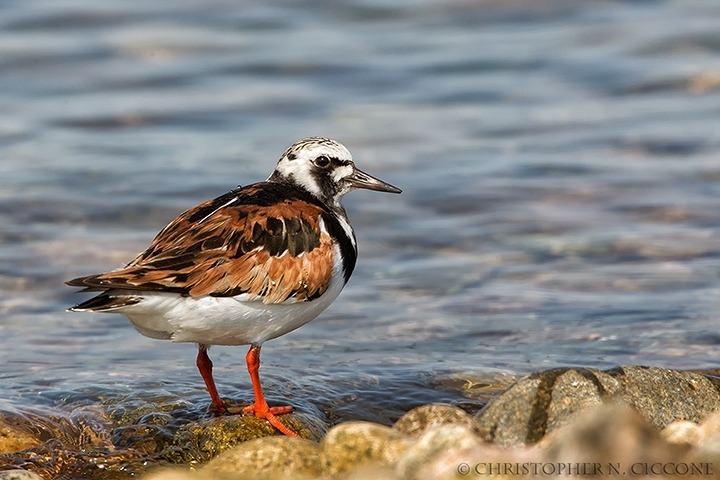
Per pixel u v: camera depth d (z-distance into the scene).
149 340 12.92
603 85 22.78
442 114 21.73
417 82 23.16
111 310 9.25
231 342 10.17
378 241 16.38
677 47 24.17
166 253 9.53
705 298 13.93
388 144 20.25
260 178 18.47
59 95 22.33
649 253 15.65
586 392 9.08
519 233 16.53
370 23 26.20
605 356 12.16
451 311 13.74
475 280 14.84
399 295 14.34
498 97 22.45
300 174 11.20
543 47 24.52
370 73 23.52
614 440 7.53
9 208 17.00
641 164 19.14
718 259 15.34
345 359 12.23
